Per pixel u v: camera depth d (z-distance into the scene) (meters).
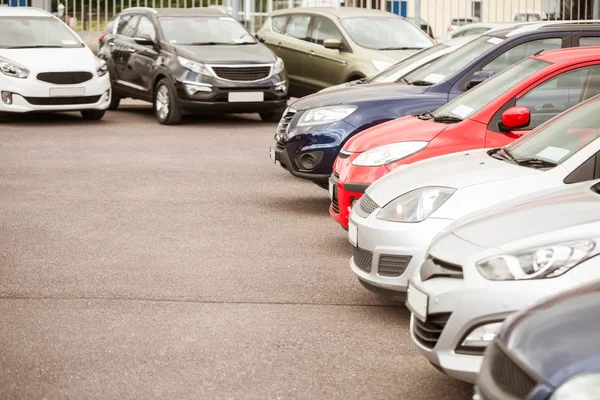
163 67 22.27
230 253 10.86
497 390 4.70
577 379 4.39
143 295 9.14
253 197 14.24
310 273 10.04
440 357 6.27
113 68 24.42
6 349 7.61
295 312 8.67
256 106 22.16
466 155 9.12
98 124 22.31
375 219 8.38
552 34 12.92
